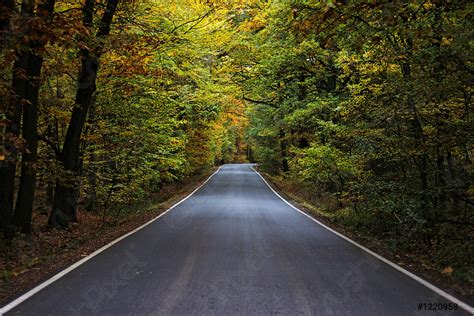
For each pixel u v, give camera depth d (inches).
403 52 356.2
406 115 359.9
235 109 1339.8
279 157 1694.1
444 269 275.1
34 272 257.0
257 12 711.7
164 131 689.6
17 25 229.5
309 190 952.3
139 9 486.0
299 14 287.7
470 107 326.3
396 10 246.2
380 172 500.1
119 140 582.2
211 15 532.7
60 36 243.0
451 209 369.7
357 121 455.2
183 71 636.1
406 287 224.1
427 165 401.1
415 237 379.2
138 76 532.4
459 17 268.1
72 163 449.4
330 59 748.0
